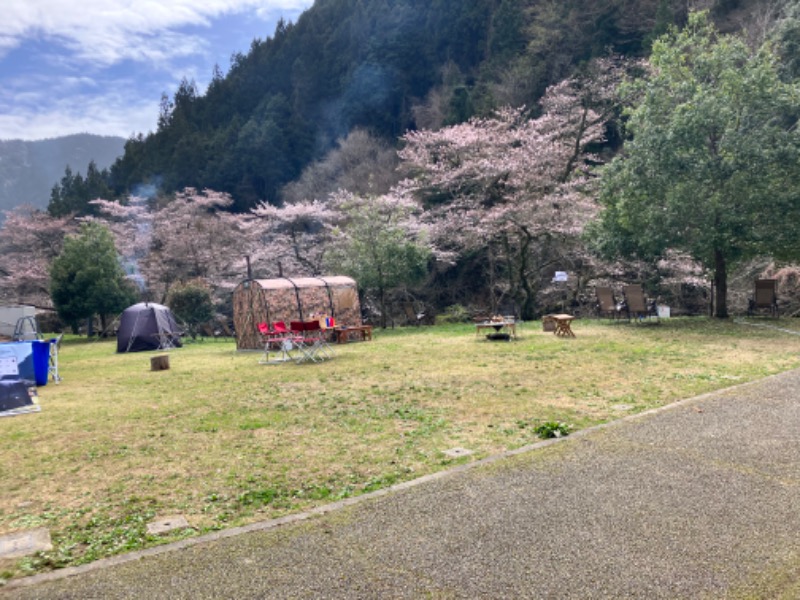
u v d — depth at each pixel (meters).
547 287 24.02
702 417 5.47
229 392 8.51
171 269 31.30
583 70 25.36
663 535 3.14
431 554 3.06
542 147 20.34
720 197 13.23
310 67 46.84
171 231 32.03
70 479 4.84
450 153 22.94
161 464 5.11
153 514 3.96
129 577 3.02
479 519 3.46
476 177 21.47
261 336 14.70
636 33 28.41
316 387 8.48
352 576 2.88
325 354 12.50
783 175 12.83
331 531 3.43
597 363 9.17
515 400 6.85
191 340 22.50
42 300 35.12
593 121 21.84
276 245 28.55
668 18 25.73
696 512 3.41
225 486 4.44
